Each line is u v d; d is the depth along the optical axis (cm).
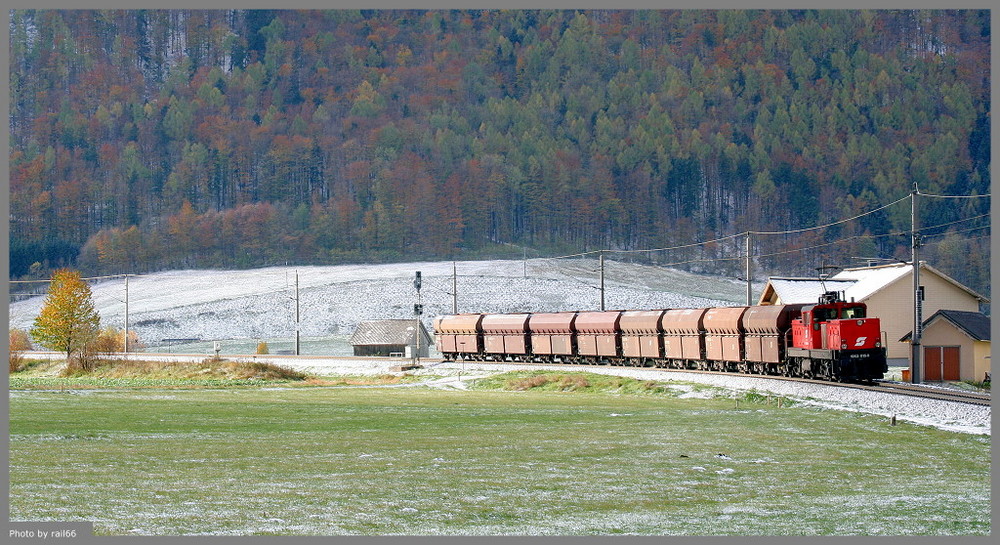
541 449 10069
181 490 7475
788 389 15538
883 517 6988
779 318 17025
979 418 11862
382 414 14000
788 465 9188
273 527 6400
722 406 15012
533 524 6681
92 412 13662
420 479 8194
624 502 7438
